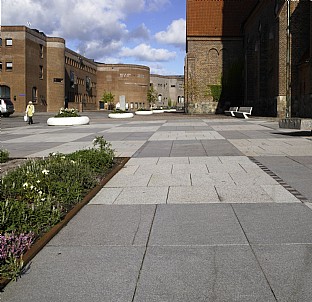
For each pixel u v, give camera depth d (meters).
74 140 17.92
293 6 35.19
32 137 20.30
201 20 56.53
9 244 4.34
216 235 5.11
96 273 4.05
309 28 35.00
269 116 40.38
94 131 23.42
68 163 8.66
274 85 39.25
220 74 56.03
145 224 5.64
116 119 40.81
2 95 65.69
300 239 4.92
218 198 7.05
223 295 3.56
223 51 56.00
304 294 3.56
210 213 6.12
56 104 77.12
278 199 6.90
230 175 9.16
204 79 56.28
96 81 111.25
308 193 7.30
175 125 27.73
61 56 77.31
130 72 111.44
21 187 6.69
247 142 15.85
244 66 53.94
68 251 4.66
